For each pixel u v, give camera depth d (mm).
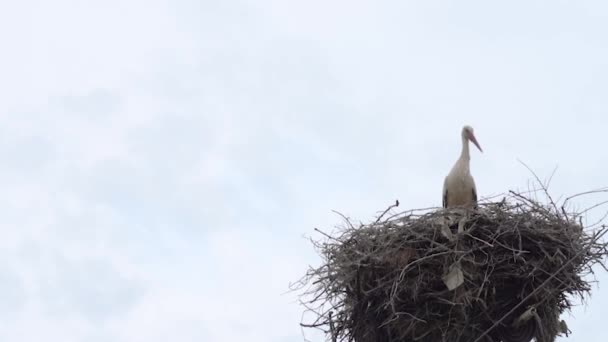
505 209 11641
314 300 11547
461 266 11094
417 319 10930
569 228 11477
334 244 11812
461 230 11219
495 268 11188
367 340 11500
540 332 11234
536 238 11352
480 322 11234
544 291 11180
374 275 11367
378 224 11828
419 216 11727
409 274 11203
